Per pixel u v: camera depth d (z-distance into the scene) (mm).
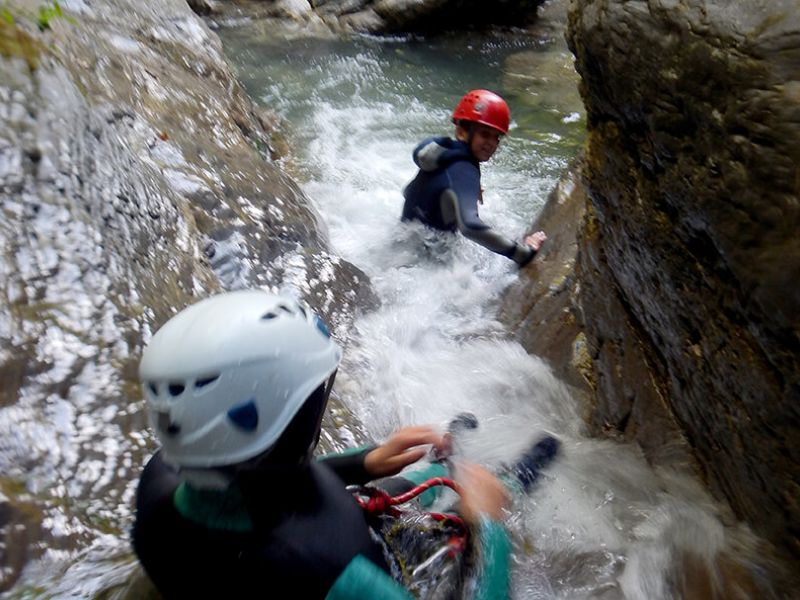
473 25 10562
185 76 5660
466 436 2586
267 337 1310
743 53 1789
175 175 3998
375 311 4094
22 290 2439
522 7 10648
